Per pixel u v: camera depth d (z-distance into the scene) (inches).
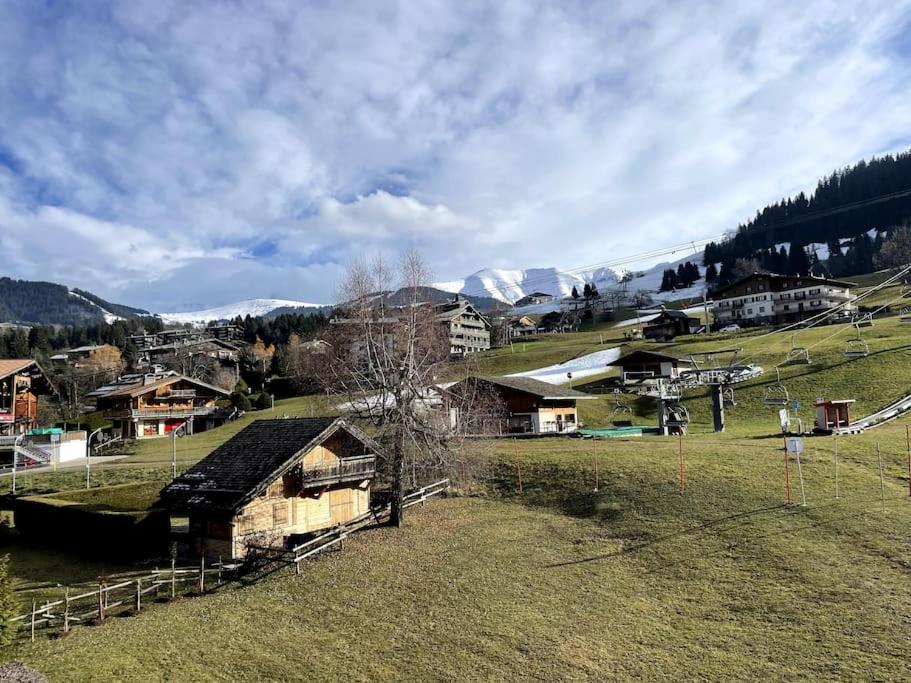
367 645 770.8
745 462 1368.1
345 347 1849.2
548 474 1498.5
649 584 921.5
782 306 4869.6
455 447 1433.3
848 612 776.9
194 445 2699.3
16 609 653.3
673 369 2539.4
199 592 979.9
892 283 5221.5
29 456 2438.5
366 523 1288.1
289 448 1238.9
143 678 690.2
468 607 871.7
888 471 1258.6
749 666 682.2
